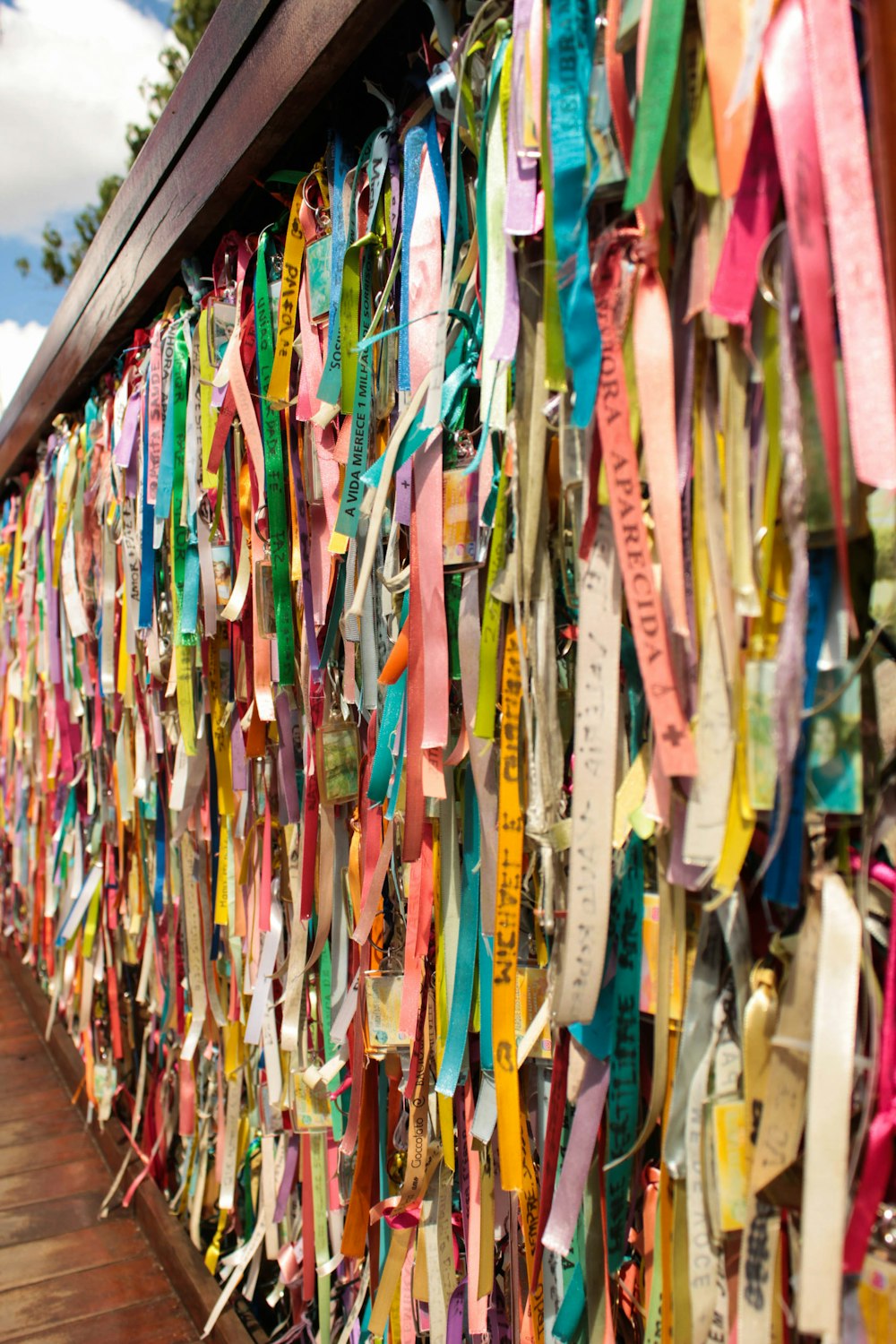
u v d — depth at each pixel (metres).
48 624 2.23
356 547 0.93
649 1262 0.65
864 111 0.47
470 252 0.73
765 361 0.52
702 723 0.54
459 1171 0.84
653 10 0.50
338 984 1.02
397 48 0.91
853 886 0.53
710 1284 0.56
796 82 0.46
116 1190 1.72
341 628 0.99
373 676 0.92
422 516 0.77
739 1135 0.55
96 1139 1.92
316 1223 1.13
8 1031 2.56
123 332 1.63
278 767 1.18
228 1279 1.37
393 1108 0.95
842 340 0.46
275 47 0.91
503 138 0.66
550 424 0.64
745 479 0.53
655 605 0.54
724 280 0.49
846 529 0.50
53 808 2.41
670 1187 0.60
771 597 0.53
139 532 1.49
